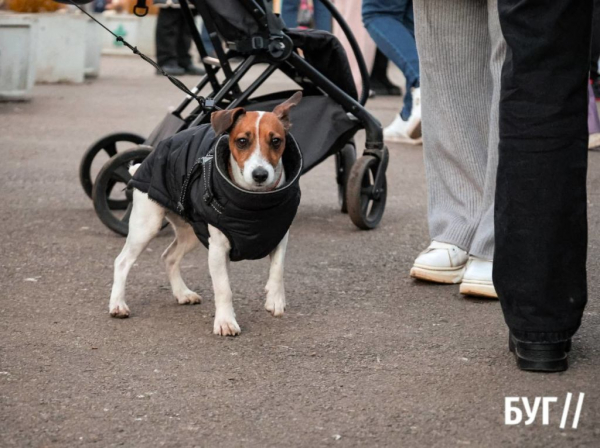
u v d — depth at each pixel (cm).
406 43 888
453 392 324
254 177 363
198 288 456
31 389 328
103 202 544
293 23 1173
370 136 570
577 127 322
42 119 1002
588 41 319
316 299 437
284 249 406
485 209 433
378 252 523
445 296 439
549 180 323
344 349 370
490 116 429
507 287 337
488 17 418
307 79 566
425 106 468
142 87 1330
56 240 541
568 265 329
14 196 652
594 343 367
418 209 635
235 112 376
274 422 302
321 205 649
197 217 389
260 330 394
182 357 362
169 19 1464
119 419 304
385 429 295
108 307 425
